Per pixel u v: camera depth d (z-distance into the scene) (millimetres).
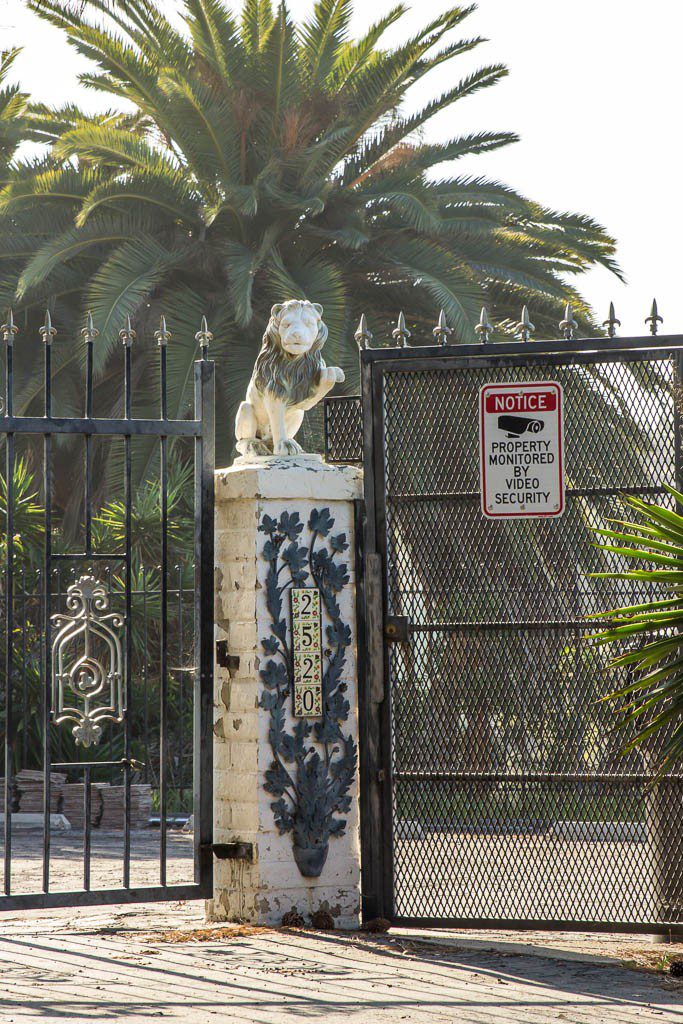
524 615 10961
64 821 20859
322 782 10891
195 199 29875
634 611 9734
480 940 10406
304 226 30047
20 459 33312
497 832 10844
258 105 29938
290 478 11016
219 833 11062
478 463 11055
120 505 27469
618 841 10648
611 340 10852
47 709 10344
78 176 30047
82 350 30391
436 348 11148
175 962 9344
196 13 30234
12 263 31844
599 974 9148
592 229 31375
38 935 10555
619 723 9820
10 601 10375
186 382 28375
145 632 23266
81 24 28625
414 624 11055
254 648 10852
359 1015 7820
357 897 10945
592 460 10930
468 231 30547
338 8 31188
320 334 11617
